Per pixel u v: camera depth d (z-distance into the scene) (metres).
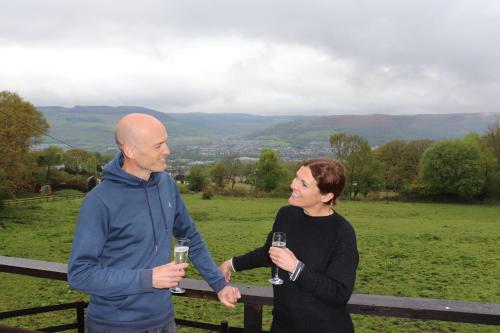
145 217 2.28
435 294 17.70
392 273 21.50
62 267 2.88
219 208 54.25
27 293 14.46
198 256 2.71
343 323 2.27
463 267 23.09
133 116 2.28
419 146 76.12
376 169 68.56
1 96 50.66
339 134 69.12
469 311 2.26
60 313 11.84
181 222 2.70
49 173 69.19
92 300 2.31
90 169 74.06
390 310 2.35
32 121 49.91
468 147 65.00
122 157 2.35
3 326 1.49
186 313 12.45
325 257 2.28
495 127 69.12
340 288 2.14
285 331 2.35
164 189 2.46
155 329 2.31
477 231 37.84
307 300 2.27
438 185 65.56
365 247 29.62
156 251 2.32
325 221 2.35
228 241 31.83
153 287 2.06
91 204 2.16
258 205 57.50
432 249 28.86
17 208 48.72
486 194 66.62
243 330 2.61
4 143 47.59
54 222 40.56
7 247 28.52
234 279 18.39
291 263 2.13
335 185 2.30
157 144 2.23
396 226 41.09
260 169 71.94
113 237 2.22
